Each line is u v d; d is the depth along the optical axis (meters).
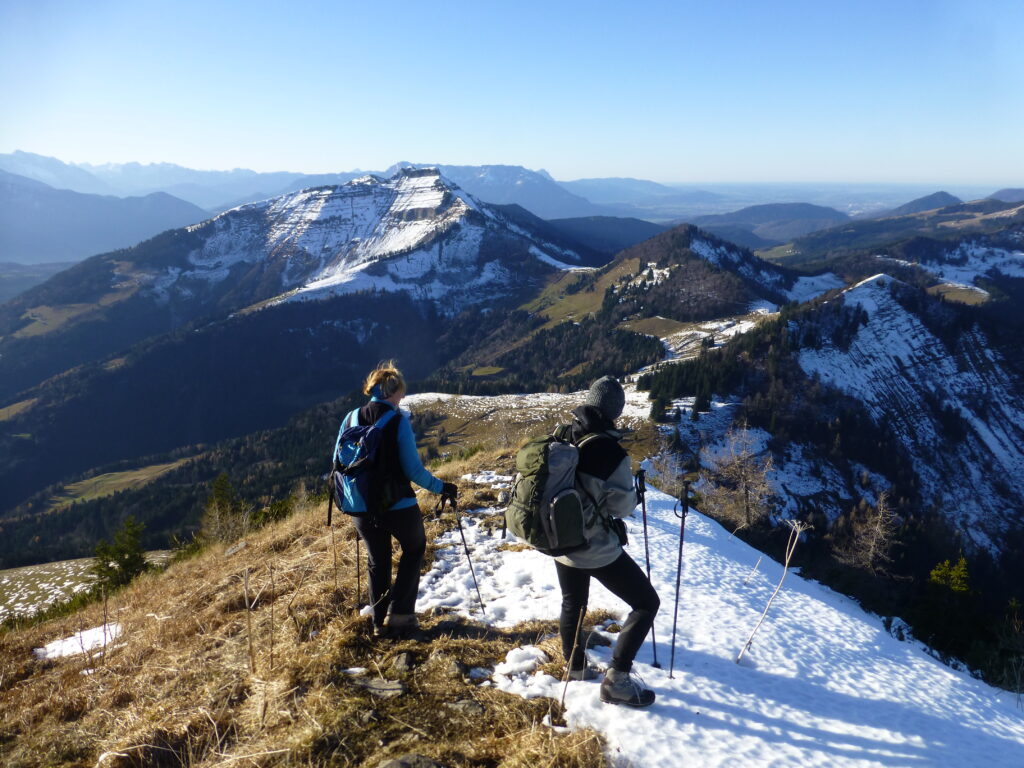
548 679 4.21
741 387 136.62
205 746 3.70
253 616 5.71
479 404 137.25
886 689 4.97
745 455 34.97
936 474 124.38
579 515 3.58
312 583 6.19
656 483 15.47
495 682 4.21
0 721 4.65
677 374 139.12
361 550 7.17
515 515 3.75
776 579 8.75
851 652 5.87
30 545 129.12
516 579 6.37
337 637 4.73
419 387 187.00
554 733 3.59
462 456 17.47
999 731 4.71
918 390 147.62
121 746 3.66
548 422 118.56
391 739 3.56
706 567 8.23
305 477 126.56
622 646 3.90
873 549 41.84
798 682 4.75
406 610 4.86
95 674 5.29
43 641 7.72
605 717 3.80
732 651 5.15
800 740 3.86
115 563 23.41
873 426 129.88
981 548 103.81
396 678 4.23
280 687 4.07
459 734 3.60
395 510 4.53
